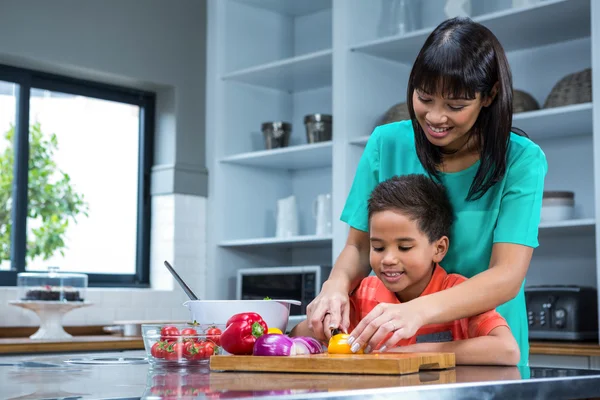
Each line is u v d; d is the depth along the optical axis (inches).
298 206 176.4
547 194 130.3
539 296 126.6
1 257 153.8
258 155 165.9
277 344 48.9
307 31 181.8
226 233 173.2
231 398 33.1
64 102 163.3
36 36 151.7
